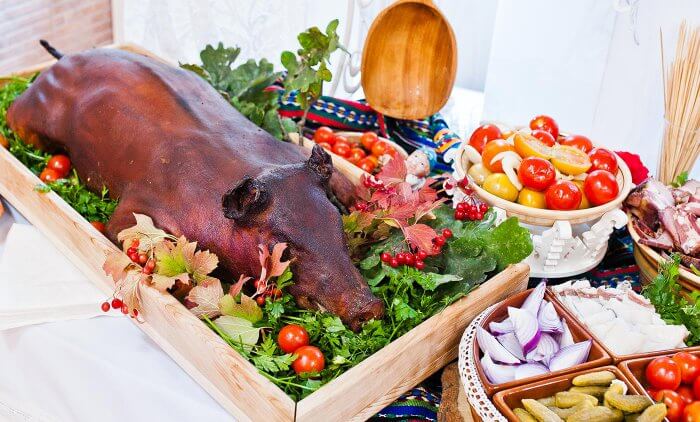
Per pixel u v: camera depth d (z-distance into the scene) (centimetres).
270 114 146
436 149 157
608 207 122
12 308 112
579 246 124
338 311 102
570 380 92
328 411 91
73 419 112
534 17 160
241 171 112
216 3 194
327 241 103
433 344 104
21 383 117
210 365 99
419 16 151
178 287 108
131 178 121
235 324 103
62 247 126
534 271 125
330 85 192
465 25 185
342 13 182
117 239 115
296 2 186
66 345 111
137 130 124
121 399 108
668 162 138
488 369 94
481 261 113
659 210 122
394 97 157
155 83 130
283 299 105
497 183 125
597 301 109
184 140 119
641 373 96
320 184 109
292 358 99
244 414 97
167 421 106
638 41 153
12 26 232
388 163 124
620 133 165
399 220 114
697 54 129
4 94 158
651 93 159
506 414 88
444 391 106
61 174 139
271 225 102
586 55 160
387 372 98
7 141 147
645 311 107
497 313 103
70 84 137
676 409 92
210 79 159
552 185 123
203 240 109
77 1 236
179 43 207
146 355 111
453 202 128
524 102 171
